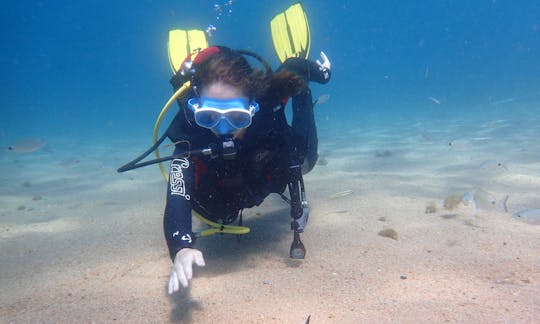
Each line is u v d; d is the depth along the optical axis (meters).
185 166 2.19
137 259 2.79
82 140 17.53
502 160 5.65
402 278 2.17
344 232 3.06
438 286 2.04
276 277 2.30
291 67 3.72
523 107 15.94
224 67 2.09
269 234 3.14
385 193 4.22
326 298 2.00
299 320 1.80
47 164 9.48
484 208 3.36
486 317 1.70
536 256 2.37
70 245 3.23
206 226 3.51
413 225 3.14
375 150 7.96
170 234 1.91
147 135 19.09
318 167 6.32
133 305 2.08
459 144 5.62
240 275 2.37
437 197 3.97
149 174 7.01
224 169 2.34
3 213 4.58
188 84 2.26
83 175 7.39
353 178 5.13
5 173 8.24
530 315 1.69
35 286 2.44
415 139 9.27
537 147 6.54
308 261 2.52
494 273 2.17
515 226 2.95
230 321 1.84
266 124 2.35
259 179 2.51
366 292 2.03
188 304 2.04
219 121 2.11
